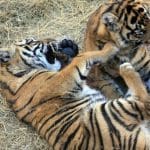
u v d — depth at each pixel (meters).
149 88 10.84
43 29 12.83
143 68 10.87
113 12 10.65
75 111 10.14
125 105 9.72
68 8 13.12
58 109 10.22
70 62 11.18
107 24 10.58
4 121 11.18
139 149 9.24
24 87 10.77
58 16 13.03
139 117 9.60
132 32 10.58
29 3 13.27
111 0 11.02
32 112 10.45
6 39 12.77
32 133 10.84
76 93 10.52
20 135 10.90
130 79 10.23
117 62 10.86
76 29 12.68
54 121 10.09
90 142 9.47
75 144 9.62
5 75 11.06
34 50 11.40
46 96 10.41
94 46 10.98
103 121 9.58
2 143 10.86
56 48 11.50
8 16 13.16
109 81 10.95
